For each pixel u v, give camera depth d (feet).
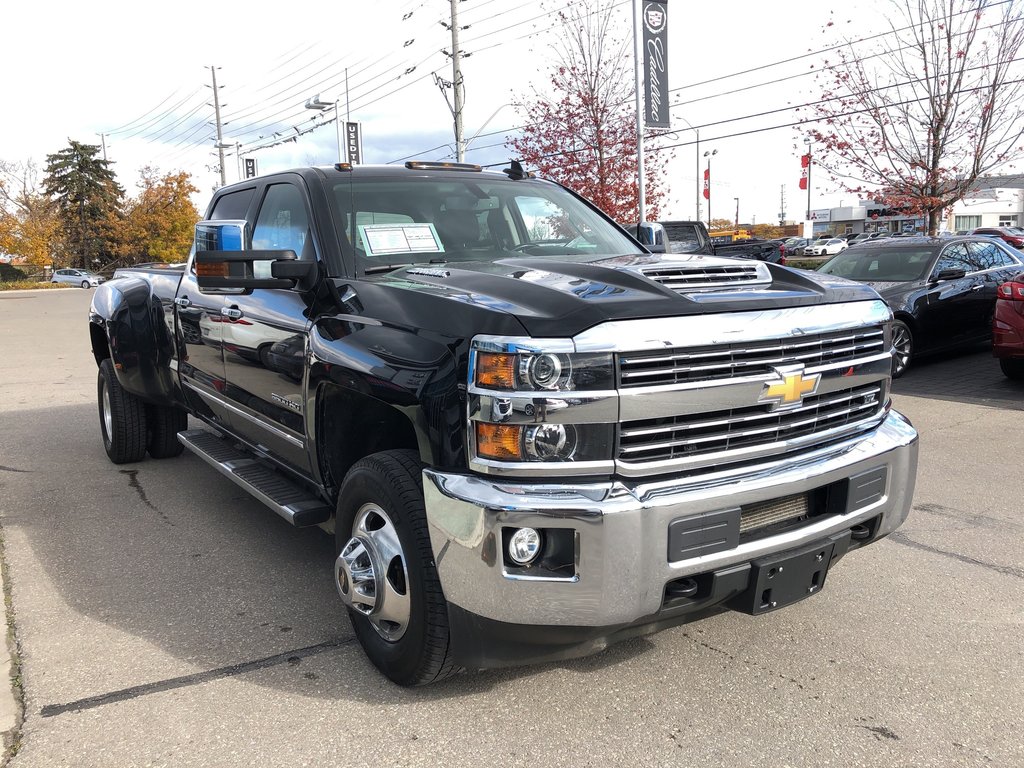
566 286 8.85
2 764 8.32
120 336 18.21
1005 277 34.96
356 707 9.34
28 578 13.26
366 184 12.62
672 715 9.14
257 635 11.18
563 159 71.31
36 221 224.94
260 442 13.67
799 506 9.34
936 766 8.24
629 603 7.99
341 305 10.65
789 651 10.61
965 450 20.59
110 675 10.11
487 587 7.99
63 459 21.29
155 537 15.17
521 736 8.76
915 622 11.42
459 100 85.97
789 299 9.10
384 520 9.50
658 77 57.88
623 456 8.01
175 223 250.16
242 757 8.43
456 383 8.26
